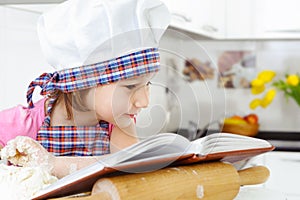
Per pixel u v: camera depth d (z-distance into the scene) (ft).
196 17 7.73
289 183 7.93
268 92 9.72
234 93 10.46
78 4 2.53
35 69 5.01
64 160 2.56
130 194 2.06
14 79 4.64
